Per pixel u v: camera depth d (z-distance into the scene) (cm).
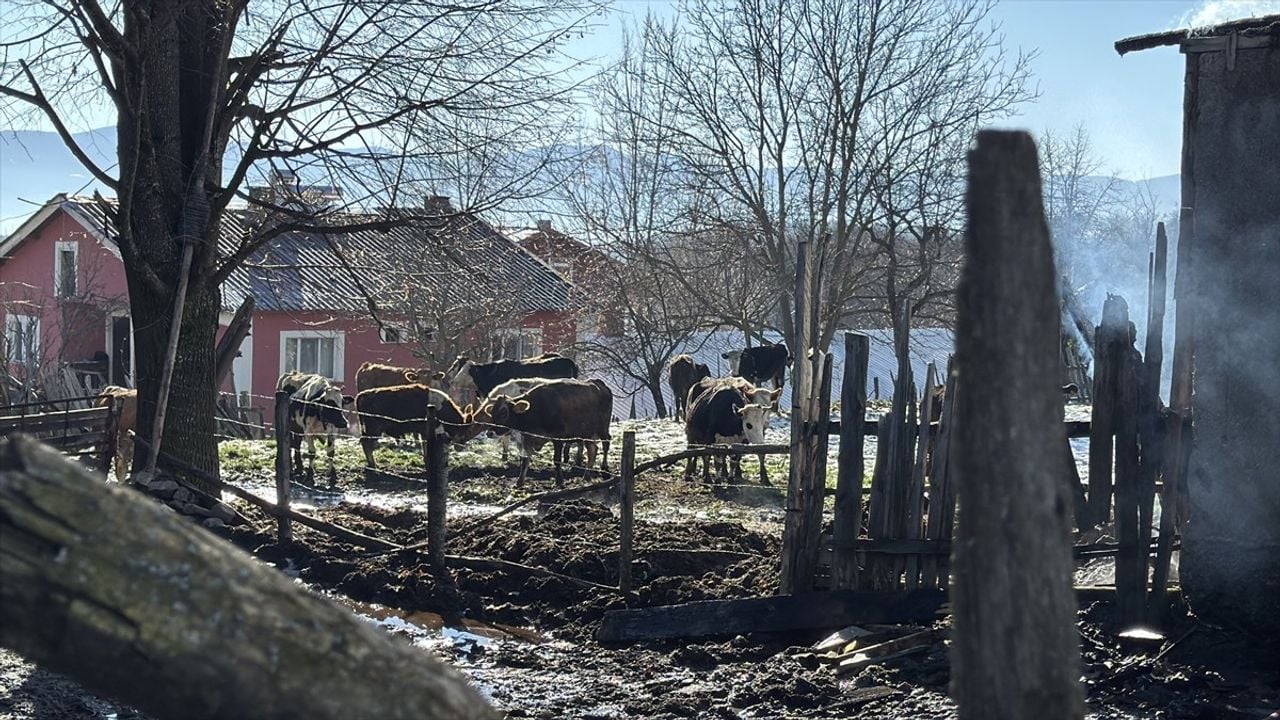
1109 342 926
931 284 3794
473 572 1172
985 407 232
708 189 3559
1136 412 916
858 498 986
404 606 1126
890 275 3444
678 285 3947
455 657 962
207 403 1491
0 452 194
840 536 988
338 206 1527
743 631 990
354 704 196
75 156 1368
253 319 3459
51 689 841
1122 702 785
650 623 1006
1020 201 232
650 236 3894
